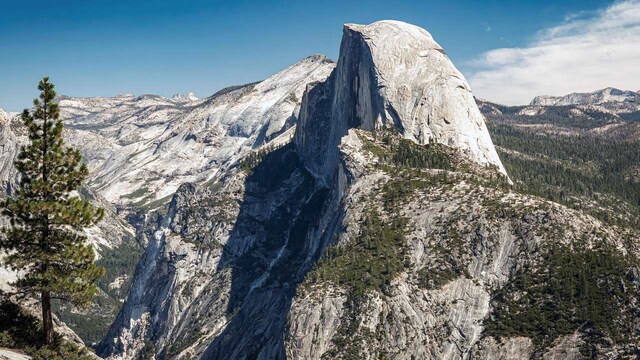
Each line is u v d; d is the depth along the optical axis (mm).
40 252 62625
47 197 63562
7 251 62812
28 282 63188
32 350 61812
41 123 64562
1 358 57094
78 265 64500
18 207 61219
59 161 63781
